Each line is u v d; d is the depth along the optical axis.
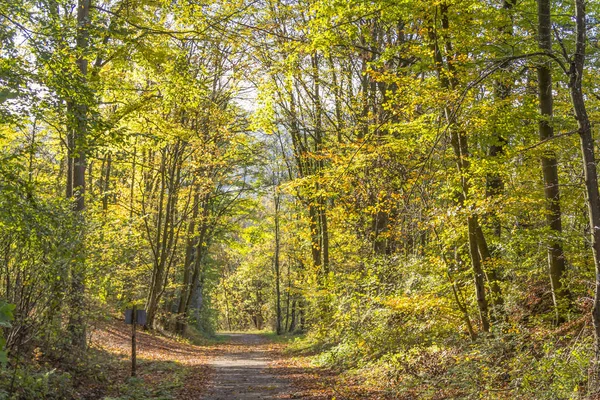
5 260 8.14
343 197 16.80
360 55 16.05
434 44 10.38
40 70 8.11
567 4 11.64
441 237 10.84
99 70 12.26
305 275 24.27
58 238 8.56
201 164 23.83
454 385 9.14
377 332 12.36
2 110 7.70
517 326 9.44
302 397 10.92
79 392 9.71
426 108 10.02
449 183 11.40
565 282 10.16
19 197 7.63
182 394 11.43
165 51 12.88
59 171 20.44
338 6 10.80
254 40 13.17
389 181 13.80
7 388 7.84
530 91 11.09
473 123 9.80
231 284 58.56
